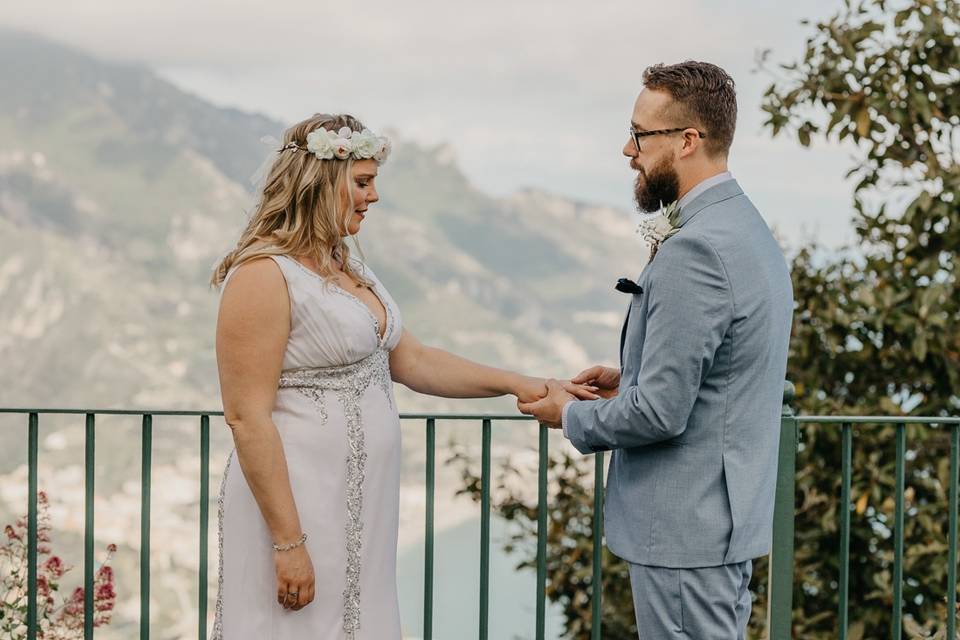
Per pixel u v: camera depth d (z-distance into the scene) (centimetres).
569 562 545
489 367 287
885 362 523
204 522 290
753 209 237
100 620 363
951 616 299
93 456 291
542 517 296
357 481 243
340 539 241
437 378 286
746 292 225
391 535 252
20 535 351
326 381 241
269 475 232
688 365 223
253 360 232
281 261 236
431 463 286
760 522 235
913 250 515
